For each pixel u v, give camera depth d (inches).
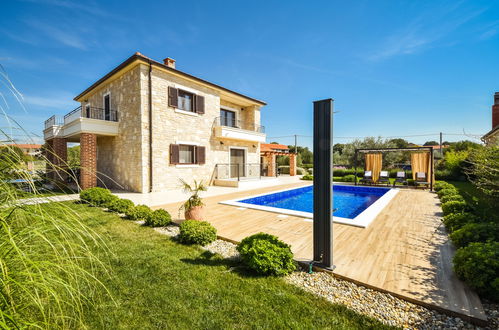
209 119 493.0
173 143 422.6
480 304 79.7
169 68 401.7
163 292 89.2
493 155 173.0
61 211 57.4
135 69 390.3
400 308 81.0
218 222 195.6
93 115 510.3
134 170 393.4
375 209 240.8
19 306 49.0
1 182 52.1
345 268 109.3
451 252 128.1
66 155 463.2
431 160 417.4
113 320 73.3
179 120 434.0
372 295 89.4
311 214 216.1
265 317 75.4
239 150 578.9
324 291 92.7
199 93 471.8
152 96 390.9
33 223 53.2
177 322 72.9
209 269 109.8
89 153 385.4
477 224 126.6
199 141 471.2
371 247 137.0
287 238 154.4
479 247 95.2
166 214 189.8
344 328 70.6
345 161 953.5
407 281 96.6
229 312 77.9
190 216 187.8
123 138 414.9
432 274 102.6
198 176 466.9
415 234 161.8
